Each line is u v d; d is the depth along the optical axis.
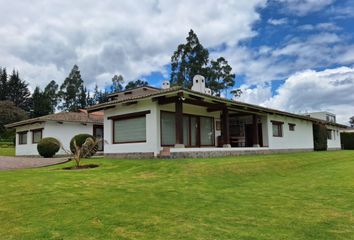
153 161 11.31
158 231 3.96
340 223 4.42
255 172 9.94
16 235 3.75
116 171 9.46
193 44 44.06
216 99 13.80
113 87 71.31
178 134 12.95
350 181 8.20
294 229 4.13
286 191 6.91
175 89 12.00
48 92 66.31
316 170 11.06
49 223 4.22
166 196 6.10
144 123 14.16
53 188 6.58
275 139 19.97
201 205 5.43
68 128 21.55
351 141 33.97
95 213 4.74
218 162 10.71
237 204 5.55
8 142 38.78
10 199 5.56
